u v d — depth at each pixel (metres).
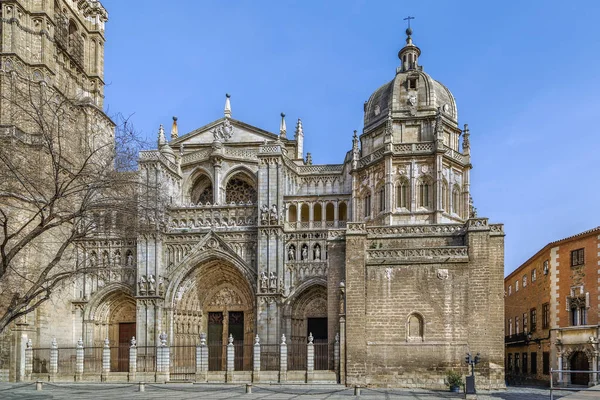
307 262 63.12
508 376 65.81
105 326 66.88
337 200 69.38
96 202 35.25
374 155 67.50
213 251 63.97
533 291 62.75
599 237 51.22
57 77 69.06
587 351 50.25
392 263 45.66
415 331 44.75
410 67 72.62
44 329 60.09
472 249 44.91
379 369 44.69
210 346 66.25
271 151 64.69
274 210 63.03
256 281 62.72
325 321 63.28
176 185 71.56
